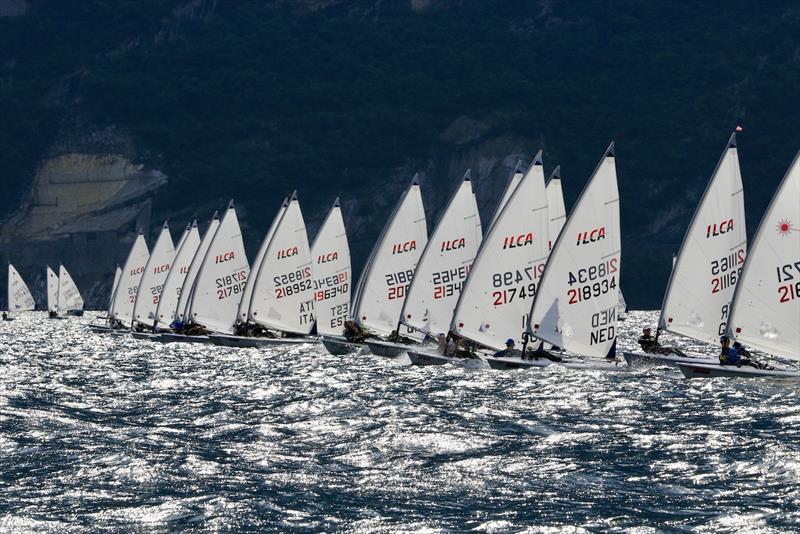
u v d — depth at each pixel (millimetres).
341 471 90500
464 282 174250
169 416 125438
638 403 130375
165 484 85750
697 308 169000
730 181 168000
